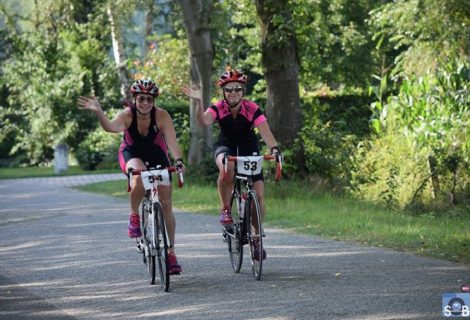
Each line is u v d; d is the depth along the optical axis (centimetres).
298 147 4234
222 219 2112
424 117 3975
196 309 1705
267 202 3769
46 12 7656
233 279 2017
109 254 2477
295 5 4291
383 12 4878
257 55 6612
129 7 7175
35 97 8888
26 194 4981
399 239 2544
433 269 2045
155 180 1917
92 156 8006
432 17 4622
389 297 1727
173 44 8194
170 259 1962
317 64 5850
